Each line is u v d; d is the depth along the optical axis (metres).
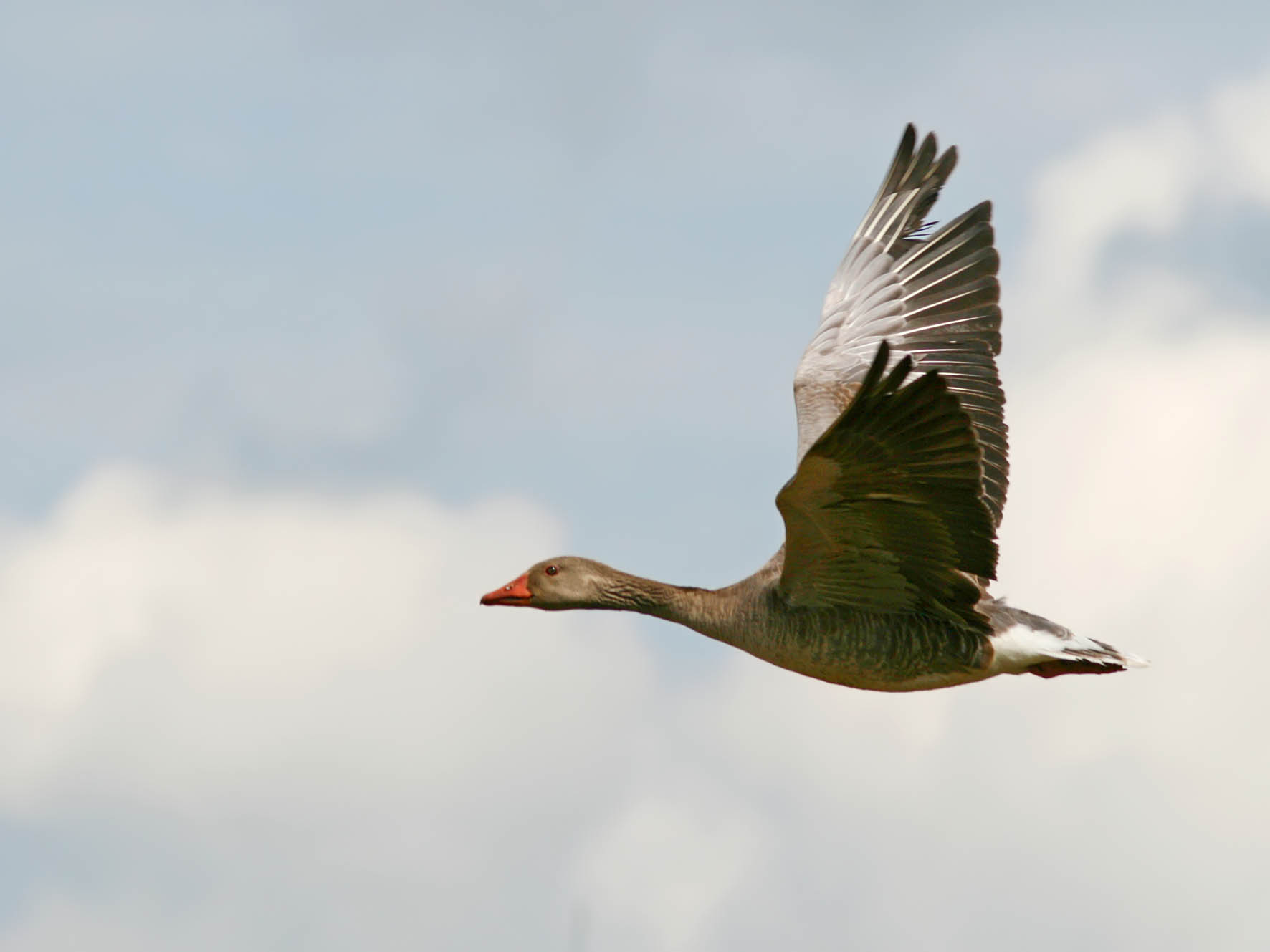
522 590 17.42
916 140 19.33
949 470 13.01
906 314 18.45
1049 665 15.66
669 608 16.62
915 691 15.78
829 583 14.94
